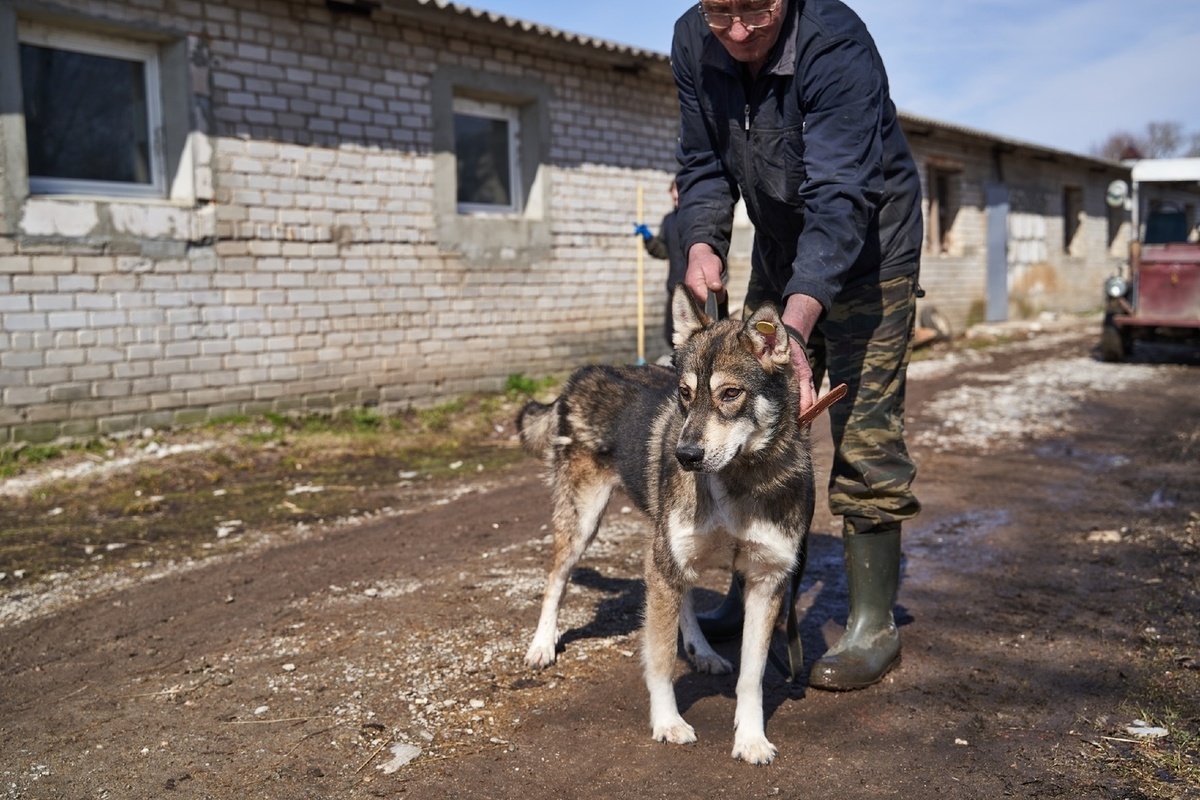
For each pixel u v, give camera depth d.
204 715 3.19
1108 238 25.38
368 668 3.54
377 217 8.98
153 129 7.74
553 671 3.53
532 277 10.45
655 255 6.73
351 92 8.70
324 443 7.82
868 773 2.78
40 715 3.22
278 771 2.81
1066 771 2.76
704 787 2.72
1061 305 22.89
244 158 8.00
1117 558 4.82
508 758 2.89
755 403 2.78
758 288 3.79
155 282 7.52
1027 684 3.37
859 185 2.96
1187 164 12.63
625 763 2.86
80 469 6.68
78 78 7.30
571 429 3.73
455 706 3.23
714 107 3.33
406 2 8.54
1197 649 3.60
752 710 2.93
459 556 4.93
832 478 3.49
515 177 10.64
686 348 3.03
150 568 4.79
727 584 4.51
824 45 3.00
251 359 8.19
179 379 7.73
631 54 10.65
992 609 4.14
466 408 9.52
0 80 6.59
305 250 8.48
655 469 3.24
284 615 4.11
